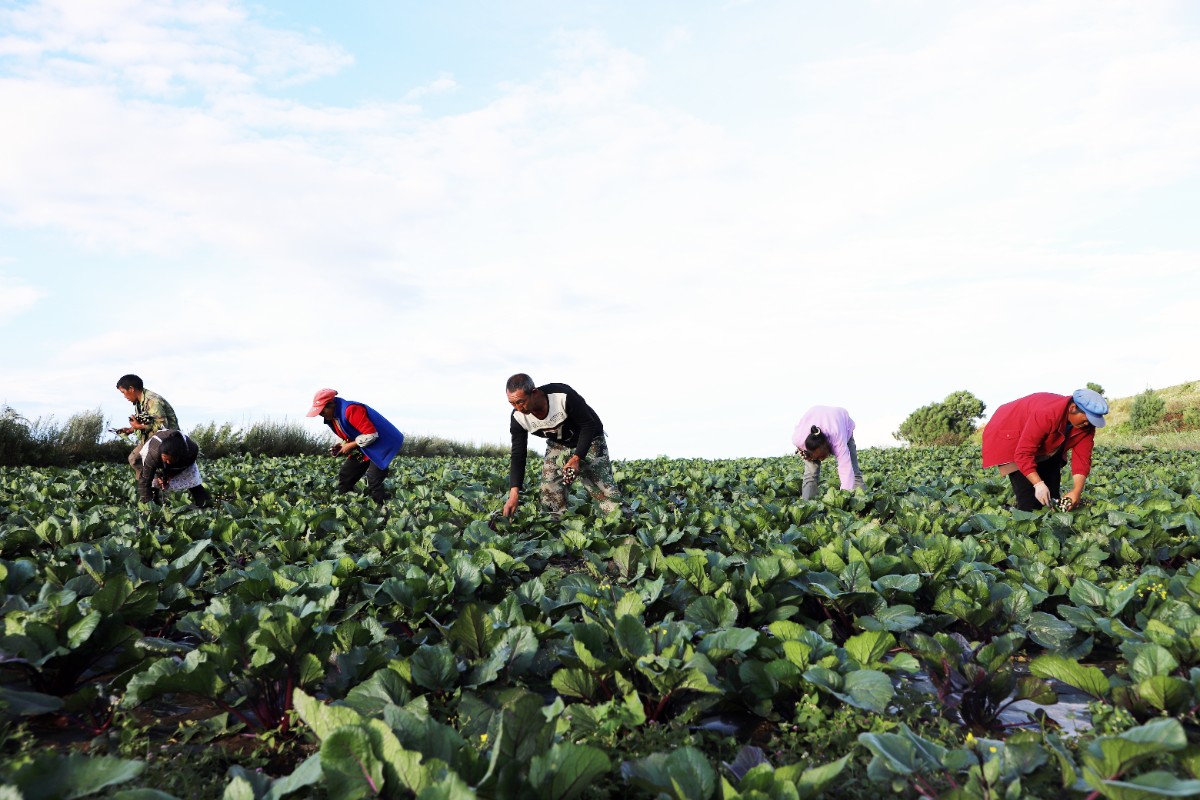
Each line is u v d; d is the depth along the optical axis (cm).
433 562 459
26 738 254
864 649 293
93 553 409
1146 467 1355
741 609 388
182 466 826
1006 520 625
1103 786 181
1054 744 233
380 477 866
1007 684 282
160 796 171
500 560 466
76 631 287
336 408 846
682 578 422
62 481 1078
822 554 431
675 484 1148
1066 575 437
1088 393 618
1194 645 295
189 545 515
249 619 277
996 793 196
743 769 215
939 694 293
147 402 866
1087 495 857
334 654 295
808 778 185
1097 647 383
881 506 793
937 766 209
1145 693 262
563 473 659
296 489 996
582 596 361
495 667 277
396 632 390
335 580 414
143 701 259
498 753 179
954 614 382
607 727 242
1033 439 637
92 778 172
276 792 188
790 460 1834
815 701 271
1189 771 200
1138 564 535
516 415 661
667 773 194
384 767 182
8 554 545
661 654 281
